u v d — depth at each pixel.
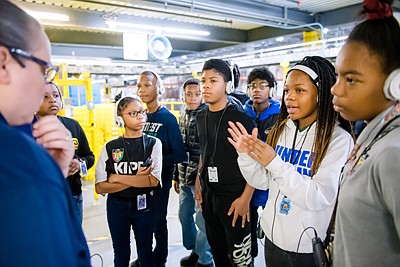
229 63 1.77
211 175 1.72
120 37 8.27
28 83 0.54
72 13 5.11
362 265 0.69
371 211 0.67
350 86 0.71
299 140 1.21
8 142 0.46
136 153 1.88
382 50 0.65
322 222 1.09
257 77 2.34
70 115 4.75
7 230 0.43
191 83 2.49
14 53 0.51
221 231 1.82
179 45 9.20
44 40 0.57
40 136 0.67
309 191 1.04
